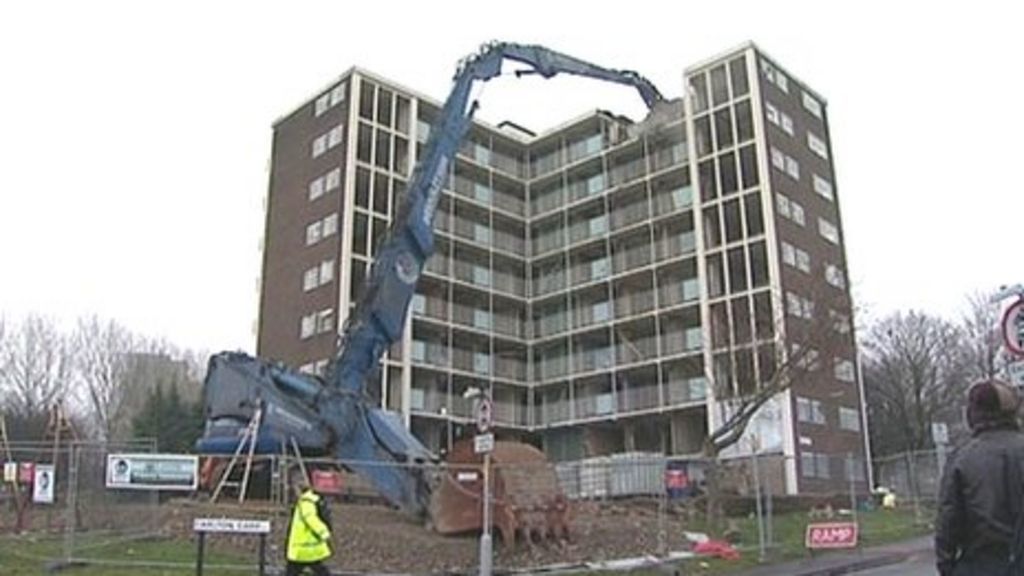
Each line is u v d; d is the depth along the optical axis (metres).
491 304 55.78
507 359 55.53
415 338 51.22
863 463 41.53
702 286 48.75
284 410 23.45
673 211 51.59
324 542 14.16
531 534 19.81
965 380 69.50
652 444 50.91
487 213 57.22
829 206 52.09
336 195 49.97
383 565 18.25
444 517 20.92
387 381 48.12
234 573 16.95
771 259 46.34
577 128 57.69
